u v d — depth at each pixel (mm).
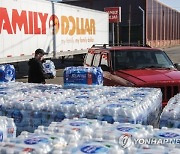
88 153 2129
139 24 50750
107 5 52688
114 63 7809
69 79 6020
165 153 2100
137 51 8227
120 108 3486
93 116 3533
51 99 4188
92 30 24344
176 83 6852
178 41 82750
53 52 18656
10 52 14555
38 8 16875
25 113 3900
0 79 6898
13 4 14656
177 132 2674
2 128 2998
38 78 8406
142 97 4324
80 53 22484
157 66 7930
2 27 13906
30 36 16141
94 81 5961
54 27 18672
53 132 2705
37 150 2234
